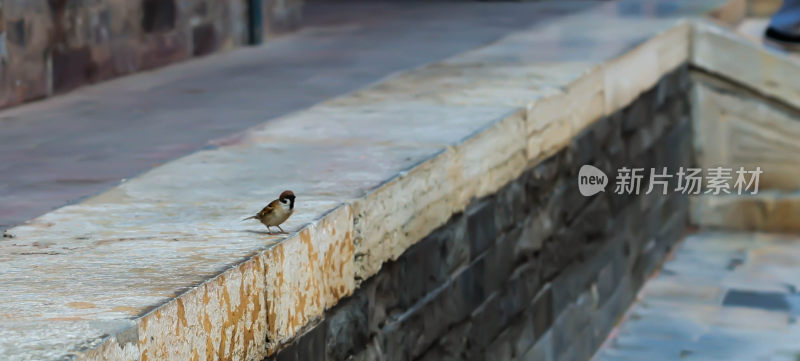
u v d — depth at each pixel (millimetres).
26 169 7148
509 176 8219
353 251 5441
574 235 10211
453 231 7031
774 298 12289
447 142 7070
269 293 4508
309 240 4891
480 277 7629
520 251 8586
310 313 4922
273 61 13344
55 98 10445
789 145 15125
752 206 15125
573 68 10609
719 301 12281
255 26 15023
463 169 7160
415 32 16641
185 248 4551
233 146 7055
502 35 16016
